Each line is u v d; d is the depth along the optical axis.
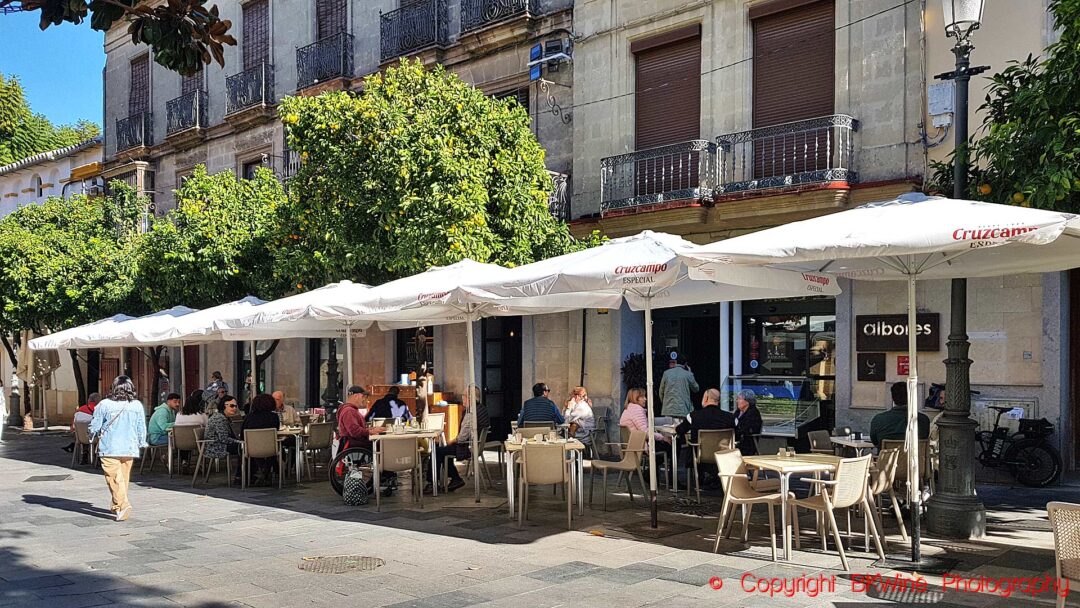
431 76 13.44
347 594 6.43
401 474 13.42
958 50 8.09
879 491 7.95
